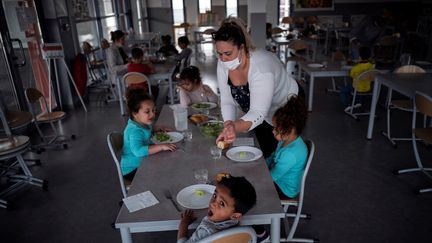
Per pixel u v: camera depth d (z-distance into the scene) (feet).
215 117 8.46
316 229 7.51
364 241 7.10
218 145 5.96
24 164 9.89
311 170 10.21
